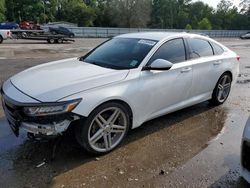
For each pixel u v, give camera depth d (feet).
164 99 13.98
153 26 271.69
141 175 10.52
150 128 14.61
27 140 12.89
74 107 10.34
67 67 13.23
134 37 15.48
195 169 10.98
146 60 13.19
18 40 81.10
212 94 17.74
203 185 10.01
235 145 13.04
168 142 13.16
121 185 9.91
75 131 11.00
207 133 14.32
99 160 11.44
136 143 12.95
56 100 10.16
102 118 11.51
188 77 15.02
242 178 10.43
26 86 11.21
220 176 10.55
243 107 18.56
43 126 10.11
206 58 16.44
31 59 38.60
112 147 12.11
